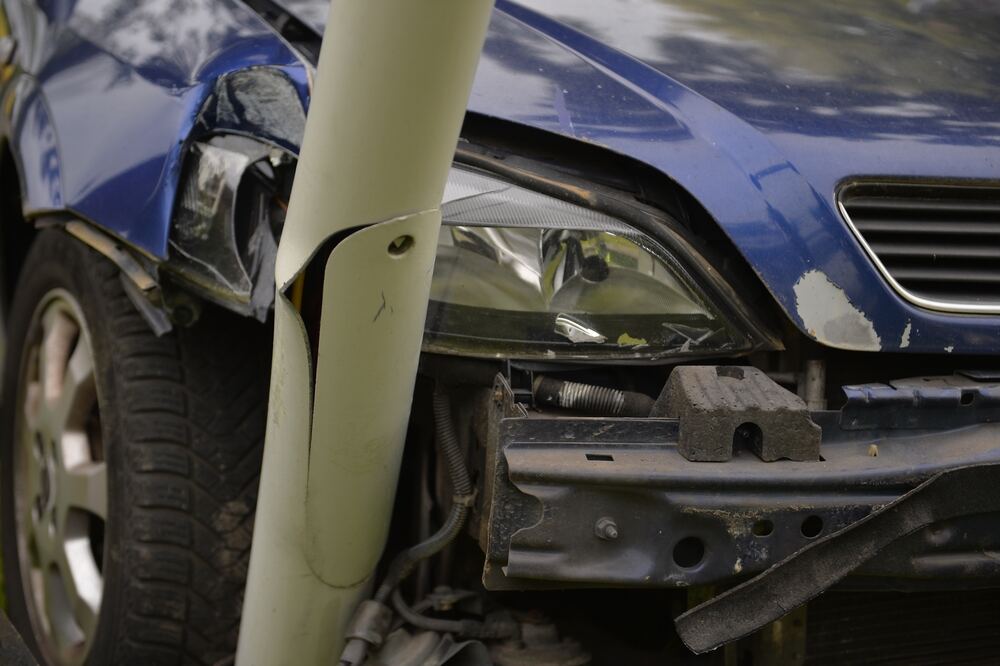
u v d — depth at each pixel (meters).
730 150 2.39
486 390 2.24
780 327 2.35
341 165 1.82
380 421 2.05
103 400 2.71
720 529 1.99
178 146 2.49
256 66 2.47
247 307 2.35
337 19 1.76
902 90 2.73
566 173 2.35
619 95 2.47
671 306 2.26
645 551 1.98
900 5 3.25
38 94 3.06
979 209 2.54
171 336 2.67
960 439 2.19
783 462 2.05
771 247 2.31
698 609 1.98
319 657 2.27
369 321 1.93
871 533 2.01
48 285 3.05
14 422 3.30
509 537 1.99
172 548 2.59
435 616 2.36
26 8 3.34
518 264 2.23
